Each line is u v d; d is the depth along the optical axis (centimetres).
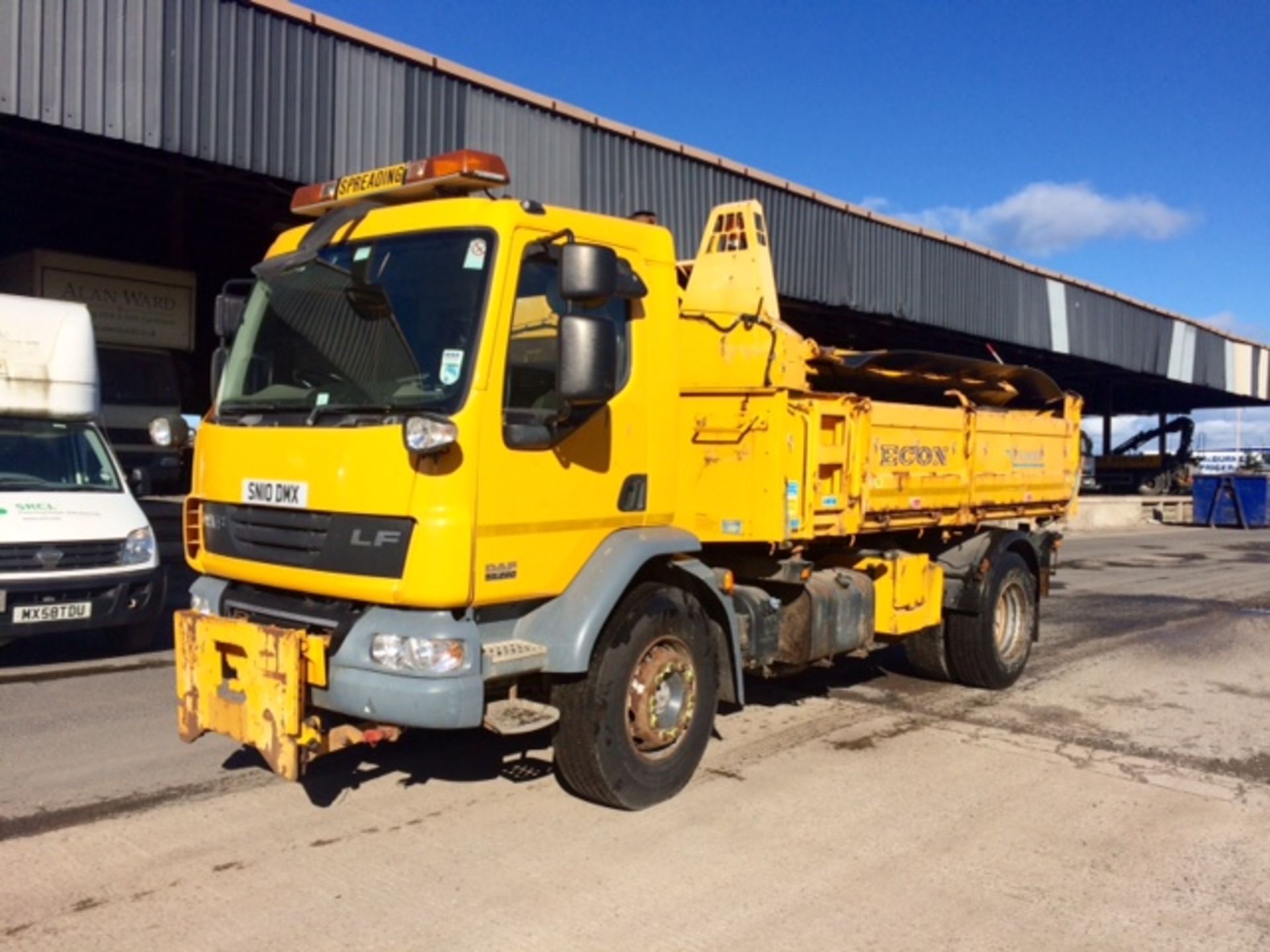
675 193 1692
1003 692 848
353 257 517
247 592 530
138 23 1114
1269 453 7950
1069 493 1003
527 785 585
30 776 589
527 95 1455
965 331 2478
